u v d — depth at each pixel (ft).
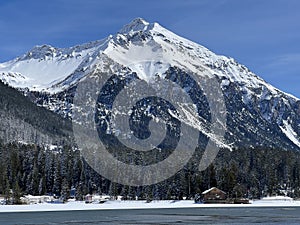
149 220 403.95
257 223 373.81
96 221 392.27
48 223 372.58
